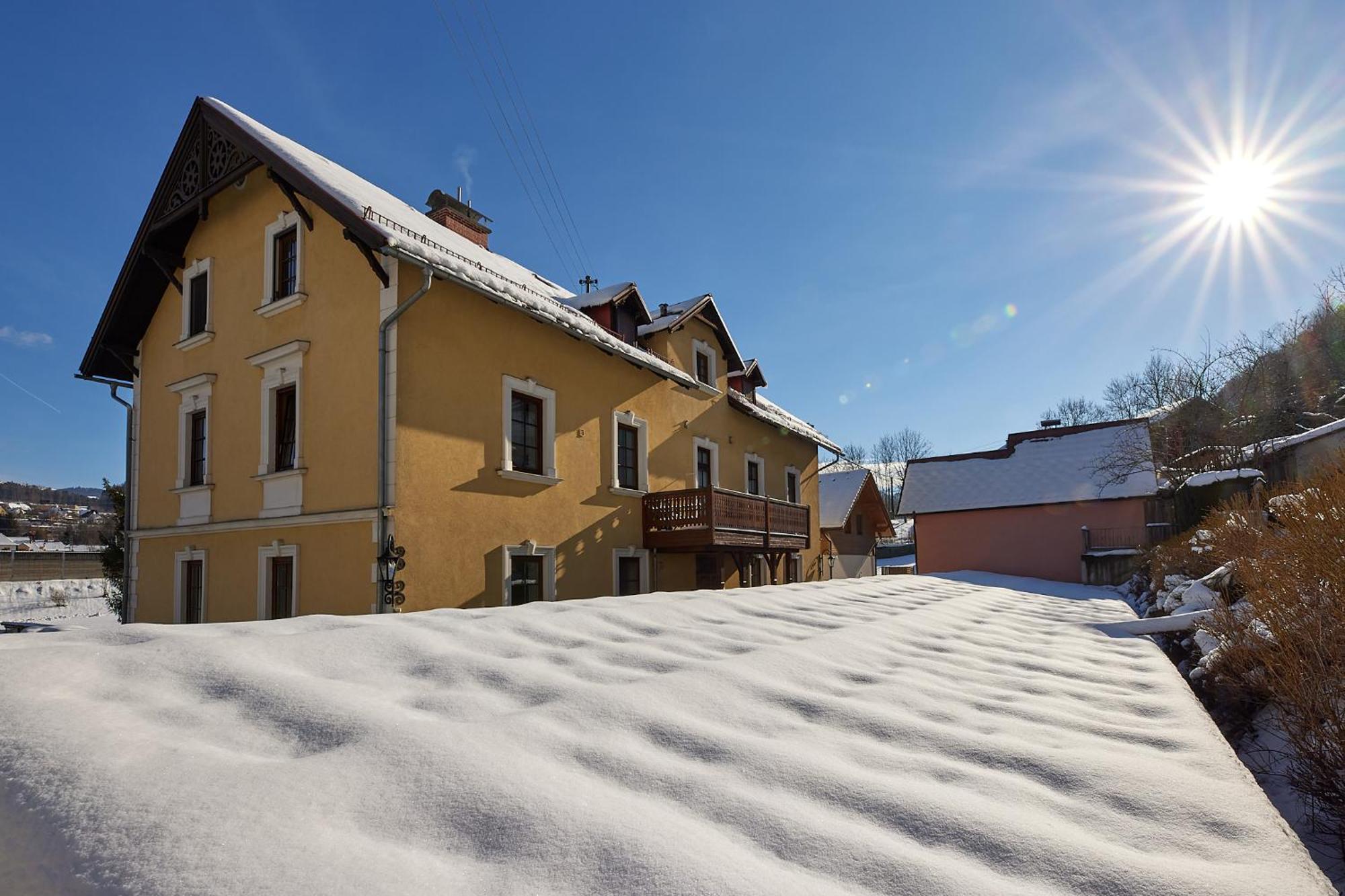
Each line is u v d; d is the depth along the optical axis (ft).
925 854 5.32
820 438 67.36
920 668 12.92
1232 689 15.33
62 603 84.69
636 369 44.32
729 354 56.75
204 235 37.76
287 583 31.42
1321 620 12.28
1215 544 26.48
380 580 27.09
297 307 32.01
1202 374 66.54
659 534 42.63
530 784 5.86
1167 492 67.82
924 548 79.66
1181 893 4.90
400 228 28.73
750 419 59.36
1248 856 5.56
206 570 34.78
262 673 8.45
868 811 6.09
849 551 90.22
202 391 36.47
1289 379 69.97
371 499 27.86
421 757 6.19
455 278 28.27
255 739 6.70
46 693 7.22
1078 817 6.30
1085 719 9.79
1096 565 69.56
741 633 14.61
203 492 35.65
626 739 7.40
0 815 5.13
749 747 7.27
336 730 6.82
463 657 10.11
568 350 38.01
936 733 8.34
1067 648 17.76
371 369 28.60
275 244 33.68
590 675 9.92
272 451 32.45
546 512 35.40
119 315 40.11
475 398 31.63
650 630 14.07
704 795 6.10
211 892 4.18
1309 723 11.55
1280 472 54.08
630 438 43.93
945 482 82.79
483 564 31.27
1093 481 74.02
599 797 5.81
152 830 4.78
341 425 29.37
